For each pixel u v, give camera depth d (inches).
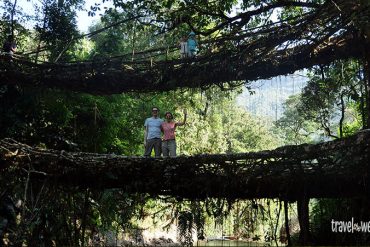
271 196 340.5
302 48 368.2
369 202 311.7
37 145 489.4
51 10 529.0
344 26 335.9
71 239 378.0
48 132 504.1
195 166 326.6
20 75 431.8
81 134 542.6
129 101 617.3
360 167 284.4
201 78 392.8
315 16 330.3
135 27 442.6
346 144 282.0
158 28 418.9
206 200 347.3
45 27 527.2
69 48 538.3
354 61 410.0
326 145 290.0
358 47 360.5
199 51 406.3
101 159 342.3
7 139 349.7
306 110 499.5
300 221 327.6
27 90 462.6
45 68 427.2
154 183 342.3
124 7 410.9
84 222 379.6
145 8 409.4
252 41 375.2
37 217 345.7
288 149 302.0
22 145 346.9
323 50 372.2
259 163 314.3
